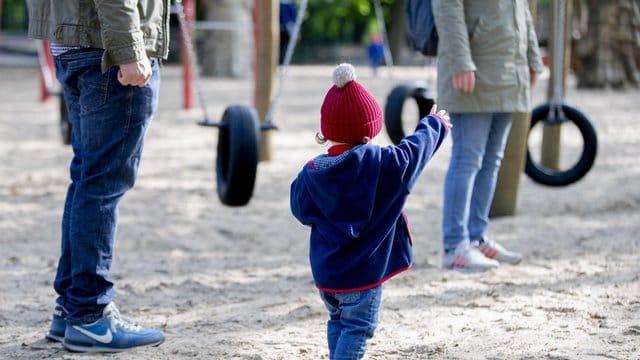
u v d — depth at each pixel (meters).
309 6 62.91
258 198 11.79
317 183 4.62
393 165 4.57
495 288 7.16
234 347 5.73
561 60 9.79
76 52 5.40
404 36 60.72
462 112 7.42
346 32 71.19
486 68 7.38
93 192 5.53
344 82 4.62
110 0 5.10
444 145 17.22
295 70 45.06
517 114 9.93
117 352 5.70
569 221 10.07
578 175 9.91
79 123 5.67
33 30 5.48
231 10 36.12
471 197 8.03
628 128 19.38
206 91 28.83
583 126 9.80
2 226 9.96
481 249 8.05
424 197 11.88
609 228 9.62
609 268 7.77
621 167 14.27
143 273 7.96
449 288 7.20
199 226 10.08
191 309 6.76
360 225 4.57
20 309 6.78
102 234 5.59
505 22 7.39
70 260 5.79
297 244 9.27
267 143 14.66
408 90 10.50
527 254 8.41
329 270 4.61
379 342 5.78
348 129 4.59
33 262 8.38
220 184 9.00
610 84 29.73
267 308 6.74
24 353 5.71
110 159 5.49
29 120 20.62
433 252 8.61
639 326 5.92
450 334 5.93
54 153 15.45
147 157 15.29
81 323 5.69
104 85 5.38
